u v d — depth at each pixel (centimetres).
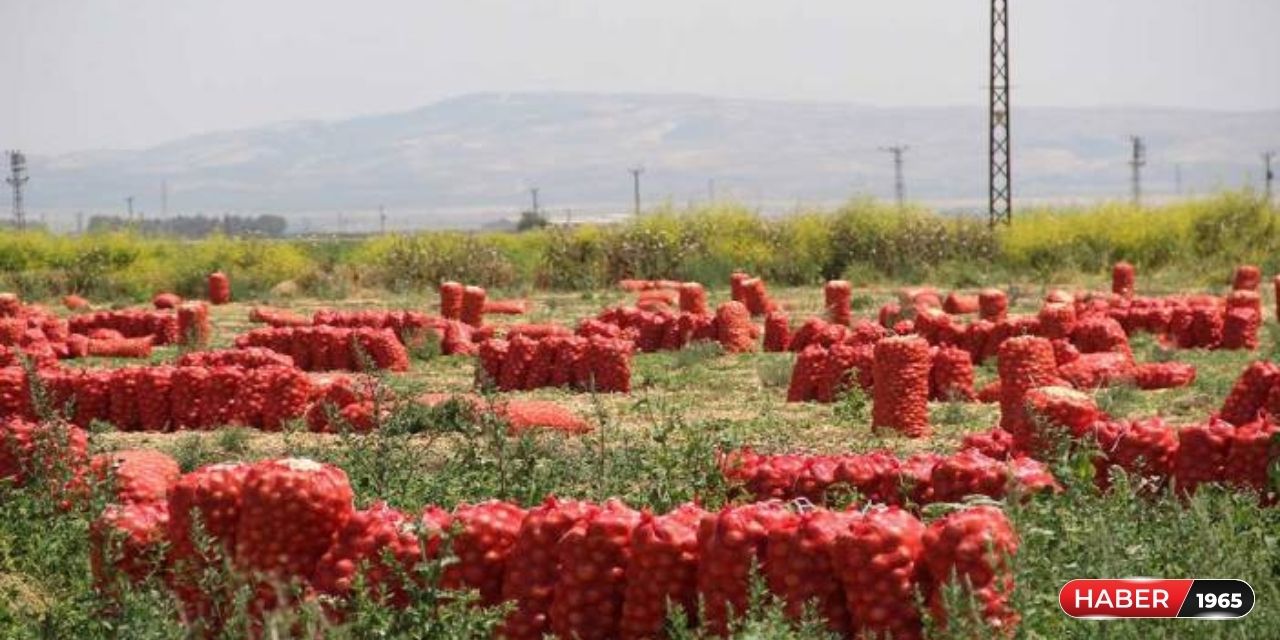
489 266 9375
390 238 10119
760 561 1858
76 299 8900
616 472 2717
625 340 5188
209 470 2081
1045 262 9200
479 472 2670
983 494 2217
